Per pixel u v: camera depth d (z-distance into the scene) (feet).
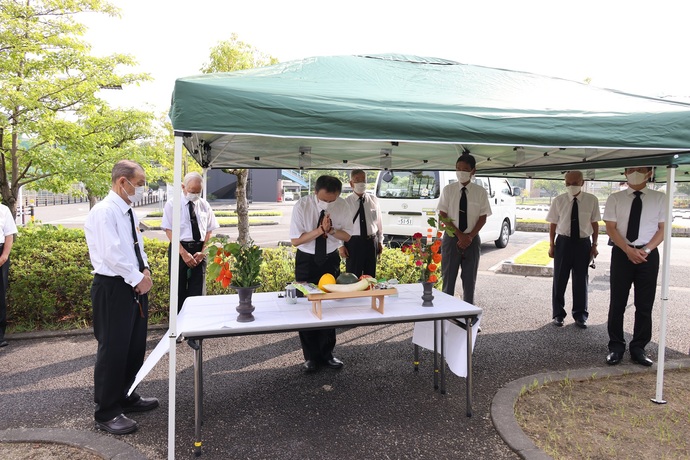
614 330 14.89
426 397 12.27
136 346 10.96
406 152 17.81
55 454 9.52
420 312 10.73
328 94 8.96
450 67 14.34
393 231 32.37
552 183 142.31
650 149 10.10
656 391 12.20
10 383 12.79
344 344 16.34
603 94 12.87
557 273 18.61
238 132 8.21
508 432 10.37
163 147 27.48
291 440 10.13
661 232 14.29
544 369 14.28
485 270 30.42
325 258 13.38
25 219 62.80
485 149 16.89
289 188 169.17
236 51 24.12
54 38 20.31
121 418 10.37
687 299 23.30
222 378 13.35
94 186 21.48
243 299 9.85
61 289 17.07
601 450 9.86
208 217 16.47
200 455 9.50
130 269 9.87
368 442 10.10
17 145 22.02
